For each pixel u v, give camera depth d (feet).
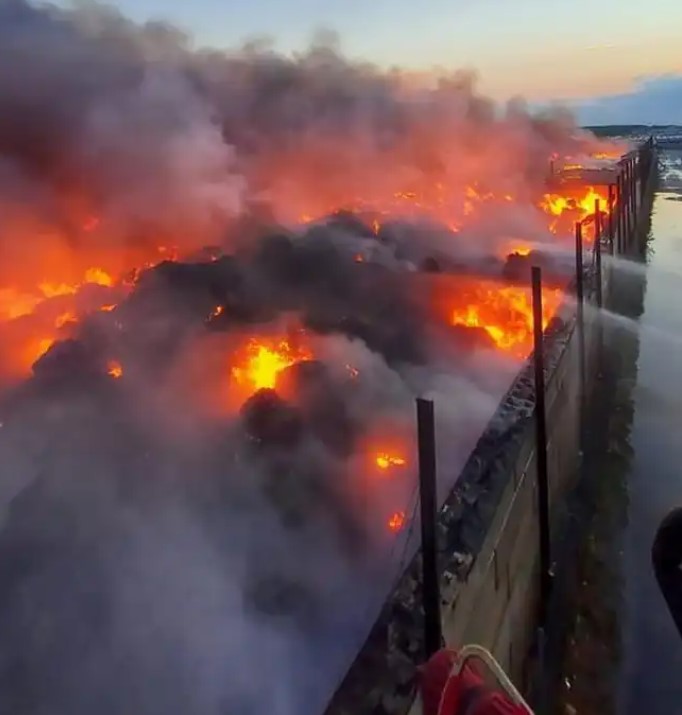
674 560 14.44
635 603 48.47
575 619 46.80
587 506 57.93
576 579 50.06
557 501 53.06
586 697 41.86
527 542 42.06
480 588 32.04
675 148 373.61
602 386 80.94
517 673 39.42
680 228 172.04
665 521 14.66
